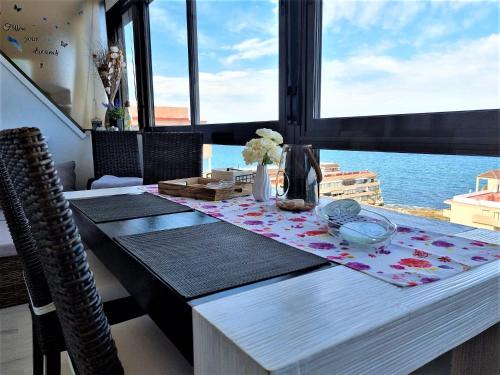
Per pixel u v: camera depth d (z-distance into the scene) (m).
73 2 3.78
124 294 1.21
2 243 2.04
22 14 3.54
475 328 0.67
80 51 3.86
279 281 0.67
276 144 1.42
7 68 3.11
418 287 0.64
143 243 0.91
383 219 1.02
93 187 2.62
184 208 1.33
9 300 2.08
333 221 1.00
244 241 0.92
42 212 0.56
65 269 0.58
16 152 0.55
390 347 0.54
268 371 0.42
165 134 2.32
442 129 1.34
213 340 0.52
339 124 1.76
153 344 0.88
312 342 0.47
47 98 3.29
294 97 2.01
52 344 1.00
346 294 0.61
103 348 0.65
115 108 3.50
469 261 0.77
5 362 1.56
